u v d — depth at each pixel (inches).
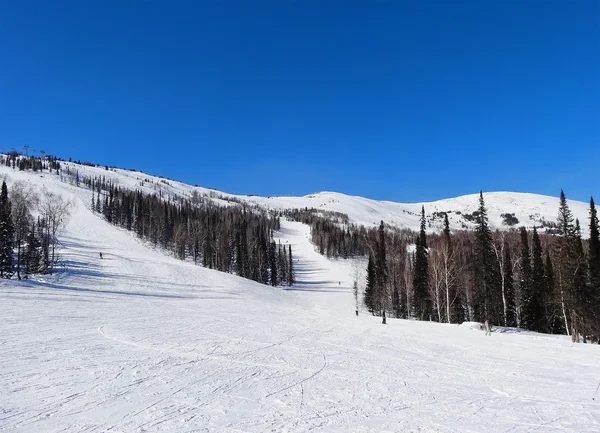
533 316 2023.9
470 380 532.7
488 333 1156.5
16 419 317.7
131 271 2591.0
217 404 378.0
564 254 1721.2
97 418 326.0
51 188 6368.1
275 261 4547.2
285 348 735.7
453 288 2133.4
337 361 635.5
